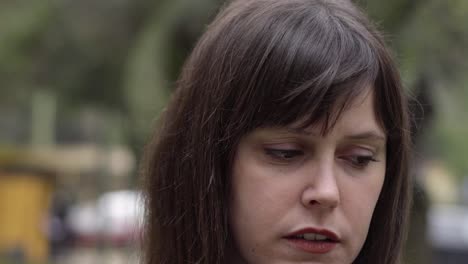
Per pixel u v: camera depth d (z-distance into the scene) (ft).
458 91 13.51
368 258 4.80
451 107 13.62
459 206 53.83
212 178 4.39
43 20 24.08
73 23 23.71
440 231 35.55
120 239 40.45
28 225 44.42
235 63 4.32
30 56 24.73
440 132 17.48
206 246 4.42
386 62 4.37
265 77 4.18
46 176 45.47
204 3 16.53
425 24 12.71
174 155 4.64
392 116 4.39
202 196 4.43
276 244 4.24
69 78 24.67
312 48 4.20
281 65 4.17
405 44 12.48
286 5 4.44
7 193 44.09
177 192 4.60
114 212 40.98
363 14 4.66
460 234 35.86
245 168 4.29
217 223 4.39
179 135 4.63
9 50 24.39
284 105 4.11
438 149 42.78
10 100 27.94
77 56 24.27
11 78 25.25
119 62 23.17
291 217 4.20
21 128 47.26
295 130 4.13
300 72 4.15
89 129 44.32
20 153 45.19
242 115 4.25
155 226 4.77
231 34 4.44
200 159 4.44
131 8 22.17
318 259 4.22
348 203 4.24
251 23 4.40
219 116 4.37
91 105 25.48
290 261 4.22
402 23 12.70
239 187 4.33
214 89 4.41
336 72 4.11
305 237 4.20
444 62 13.16
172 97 4.87
